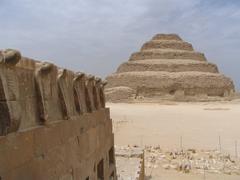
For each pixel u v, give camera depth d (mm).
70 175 11867
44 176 9477
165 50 162250
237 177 29859
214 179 29094
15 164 7914
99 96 18734
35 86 9641
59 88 11477
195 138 47156
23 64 8875
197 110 93562
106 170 19469
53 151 10188
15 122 7965
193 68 151875
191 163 33781
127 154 28797
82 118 13828
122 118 69562
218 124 61938
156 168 32406
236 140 45812
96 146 16516
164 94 138500
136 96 135875
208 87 143125
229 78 159250
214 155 37375
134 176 22859
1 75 7672
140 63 152250
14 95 8203
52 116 10578
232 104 120812
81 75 13961
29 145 8625
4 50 7855
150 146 41281
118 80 145250
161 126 58125
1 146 7348
